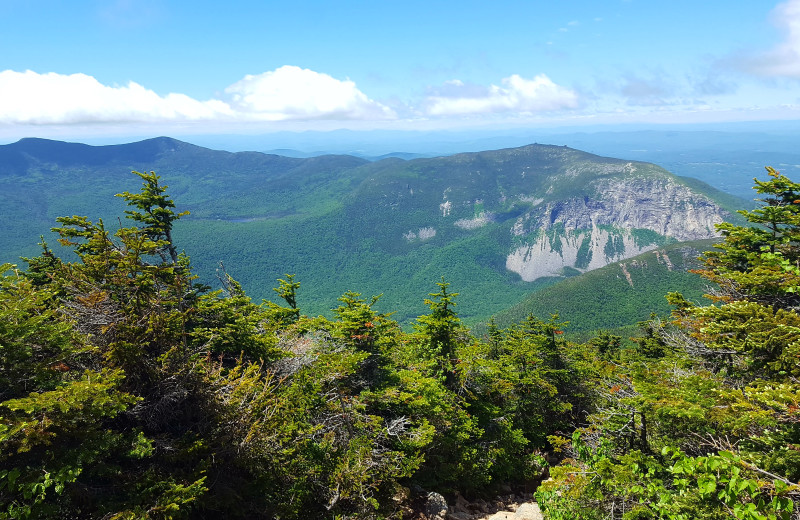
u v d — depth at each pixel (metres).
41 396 7.32
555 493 13.43
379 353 18.27
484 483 19.36
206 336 13.05
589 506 12.23
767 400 8.38
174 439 9.59
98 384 7.93
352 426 14.38
